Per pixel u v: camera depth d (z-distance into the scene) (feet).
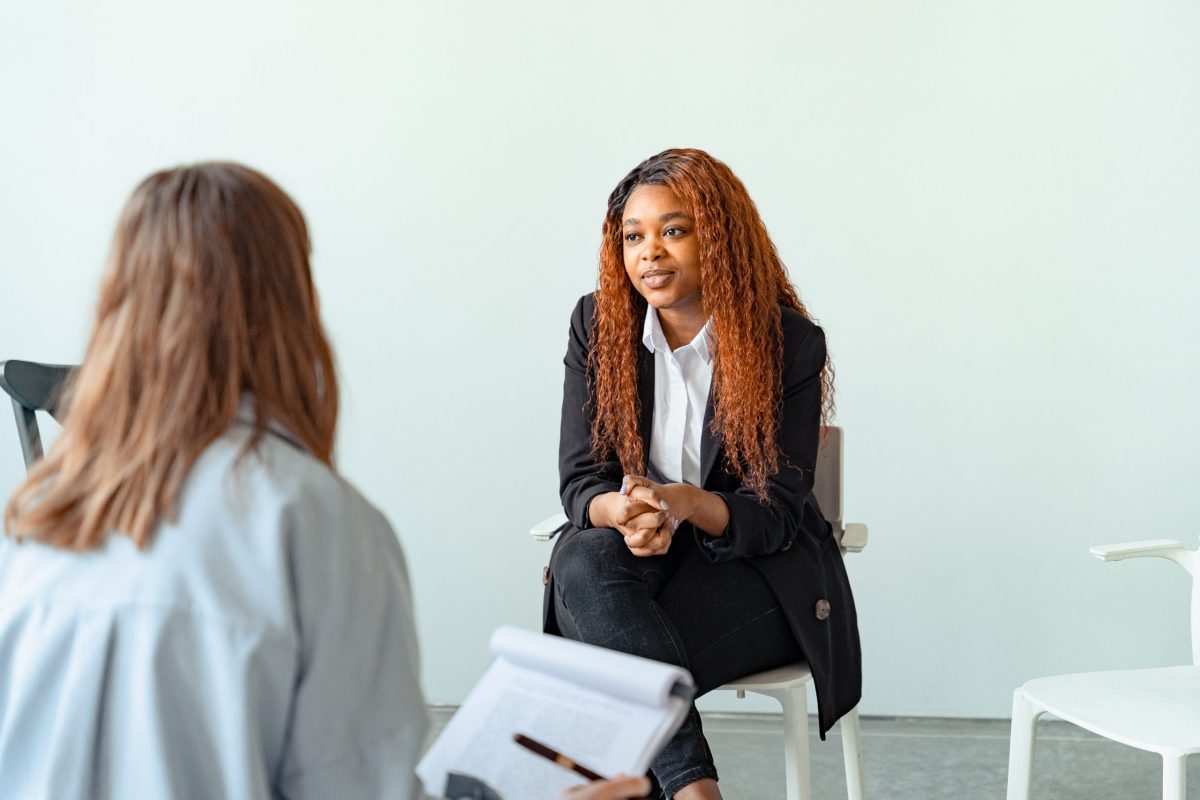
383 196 8.50
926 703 8.41
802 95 8.04
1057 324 7.98
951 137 7.94
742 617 5.04
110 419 2.58
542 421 8.50
